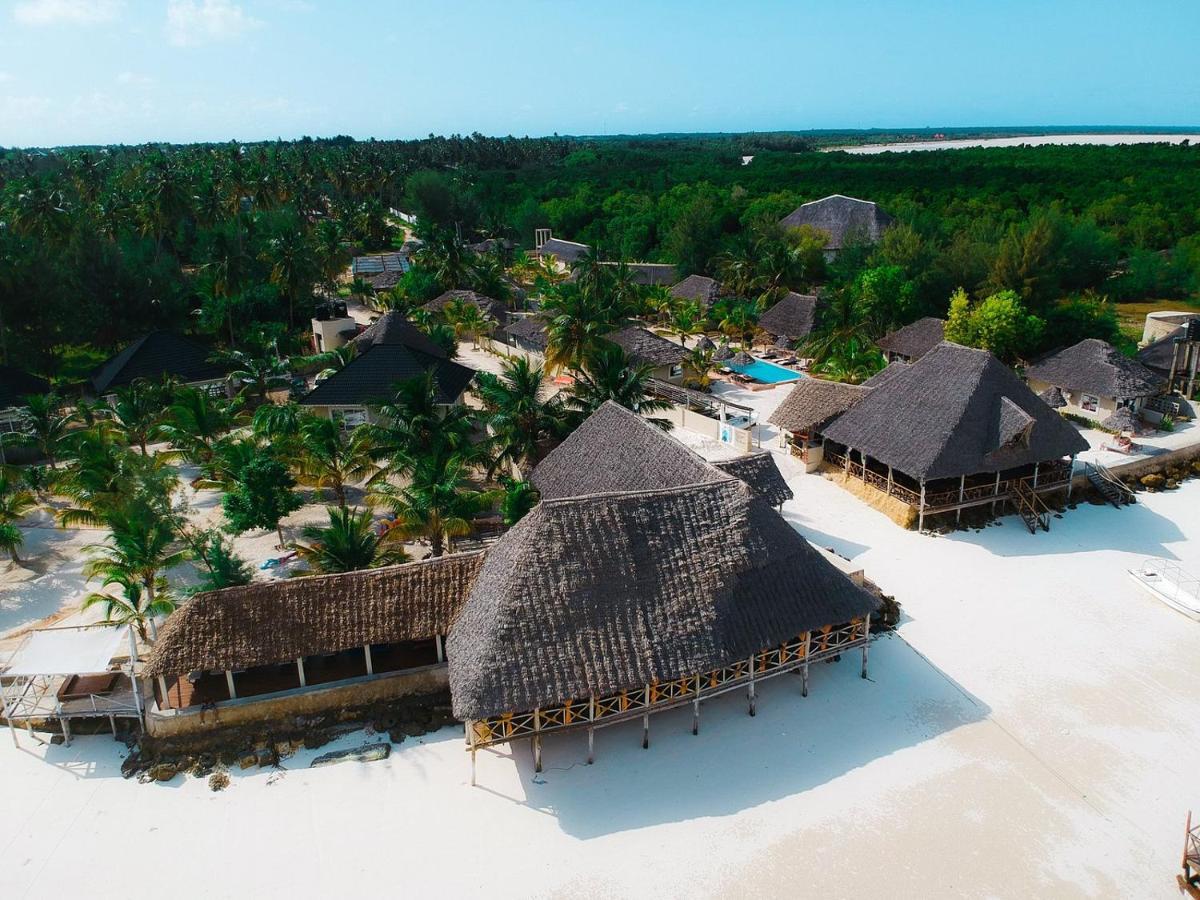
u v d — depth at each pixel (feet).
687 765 76.48
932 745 78.43
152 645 89.20
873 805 71.41
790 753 77.77
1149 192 347.15
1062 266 225.76
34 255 196.75
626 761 77.15
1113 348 165.78
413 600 84.12
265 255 250.16
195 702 80.18
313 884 64.34
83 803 72.79
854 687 86.99
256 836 69.10
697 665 75.31
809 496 133.80
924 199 372.38
